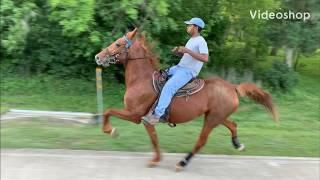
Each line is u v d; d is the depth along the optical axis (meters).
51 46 14.22
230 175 7.33
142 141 8.90
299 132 10.38
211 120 7.57
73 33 11.77
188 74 7.32
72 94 13.34
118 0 11.55
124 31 12.50
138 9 11.71
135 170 7.39
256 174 7.41
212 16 13.95
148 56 7.52
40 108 11.90
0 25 12.59
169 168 7.55
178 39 13.88
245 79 14.84
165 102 7.21
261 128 10.76
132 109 7.43
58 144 8.52
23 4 12.10
